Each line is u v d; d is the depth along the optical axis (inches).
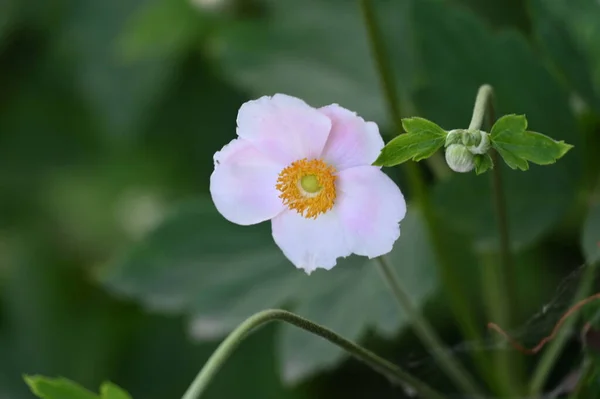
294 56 38.0
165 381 42.7
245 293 35.4
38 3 42.7
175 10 39.9
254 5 39.8
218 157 29.6
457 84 33.7
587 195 33.5
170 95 42.9
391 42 37.4
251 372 41.4
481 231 33.1
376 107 37.1
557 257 39.4
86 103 42.8
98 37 42.4
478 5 39.2
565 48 33.8
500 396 33.3
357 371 40.0
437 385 33.5
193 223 35.8
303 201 29.5
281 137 29.4
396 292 32.1
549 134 33.5
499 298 33.6
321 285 35.0
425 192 33.5
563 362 34.4
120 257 35.7
